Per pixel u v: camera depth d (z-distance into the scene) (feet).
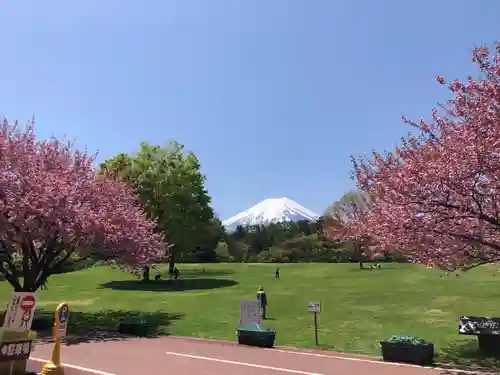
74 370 35.32
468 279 120.67
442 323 61.52
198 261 255.09
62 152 66.95
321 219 242.99
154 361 39.19
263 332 47.37
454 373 34.65
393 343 39.42
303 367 36.70
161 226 136.26
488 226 37.81
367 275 142.41
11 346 28.96
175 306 86.48
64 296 109.29
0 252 63.31
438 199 35.27
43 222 57.00
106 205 65.51
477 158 32.76
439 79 34.91
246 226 324.39
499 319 41.70
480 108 32.99
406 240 38.09
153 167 139.03
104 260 71.77
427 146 37.37
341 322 64.28
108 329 61.82
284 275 153.79
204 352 43.80
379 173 40.04
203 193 151.53
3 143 54.49
